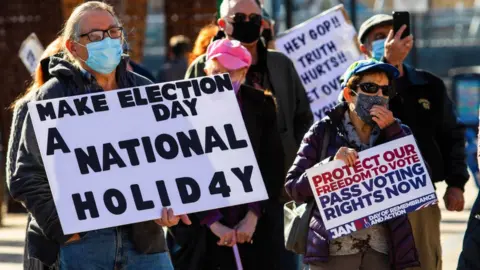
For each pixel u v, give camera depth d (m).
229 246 8.70
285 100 9.77
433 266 8.48
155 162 7.00
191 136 7.09
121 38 7.19
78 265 7.02
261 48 9.78
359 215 7.43
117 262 7.08
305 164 7.70
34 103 6.88
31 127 6.94
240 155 7.12
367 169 7.45
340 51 11.87
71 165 6.86
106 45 7.01
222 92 7.20
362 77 7.47
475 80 21.41
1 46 18.64
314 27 11.89
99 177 6.88
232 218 8.66
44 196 6.88
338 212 7.44
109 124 6.98
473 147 19.83
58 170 6.83
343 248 7.56
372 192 7.45
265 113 8.73
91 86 7.16
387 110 7.48
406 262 7.51
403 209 7.45
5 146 18.53
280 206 8.83
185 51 18.69
